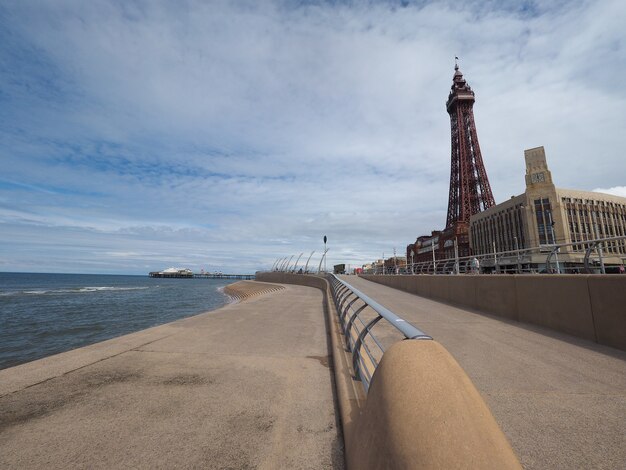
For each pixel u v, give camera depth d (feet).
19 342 59.93
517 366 16.55
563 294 23.93
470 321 29.63
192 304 132.46
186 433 10.23
